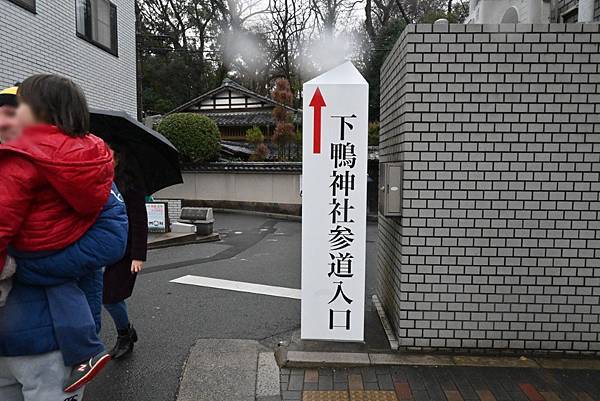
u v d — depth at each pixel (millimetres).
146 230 3191
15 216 1457
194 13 30328
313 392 2830
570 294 3131
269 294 5098
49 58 8039
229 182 14273
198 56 30047
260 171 13805
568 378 2920
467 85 3045
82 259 1660
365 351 3303
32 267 1588
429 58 3051
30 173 1479
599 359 3145
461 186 3111
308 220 3371
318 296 3426
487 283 3164
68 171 1508
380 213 3996
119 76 10711
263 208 13820
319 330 3449
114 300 3139
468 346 3227
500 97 3037
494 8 4781
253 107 22625
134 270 3113
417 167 3119
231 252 7746
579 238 3088
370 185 12906
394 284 3545
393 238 3604
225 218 12891
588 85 2992
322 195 3340
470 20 5293
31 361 1643
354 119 3254
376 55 21359
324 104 3254
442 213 3139
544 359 3156
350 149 3281
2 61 6910
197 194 14617
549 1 4000
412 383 2896
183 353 3482
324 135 3281
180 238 8469
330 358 3178
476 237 3137
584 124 3016
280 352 3348
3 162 1480
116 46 10523
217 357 3367
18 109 1611
